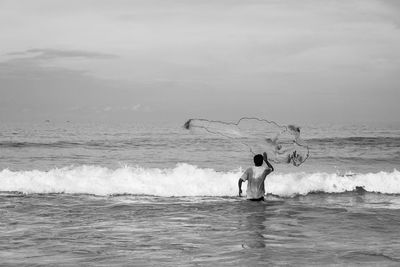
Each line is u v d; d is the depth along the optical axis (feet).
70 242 24.41
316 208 35.09
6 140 137.69
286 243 24.13
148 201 37.96
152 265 20.10
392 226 28.58
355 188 43.98
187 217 31.53
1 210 33.60
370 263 20.31
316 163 76.18
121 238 25.40
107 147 111.65
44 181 43.14
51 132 213.46
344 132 224.33
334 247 23.27
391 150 105.50
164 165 73.92
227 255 21.72
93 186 42.24
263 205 36.32
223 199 39.22
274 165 66.08
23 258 21.20
